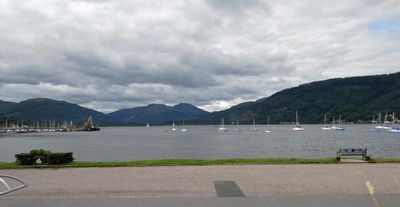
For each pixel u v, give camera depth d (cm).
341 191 1431
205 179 1734
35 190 1502
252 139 13288
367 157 2455
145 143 11338
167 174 1906
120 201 1289
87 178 1806
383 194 1370
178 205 1220
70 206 1220
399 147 8700
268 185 1568
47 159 2312
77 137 17438
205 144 10512
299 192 1417
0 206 1223
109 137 16962
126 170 2081
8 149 8981
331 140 12025
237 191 1445
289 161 2367
